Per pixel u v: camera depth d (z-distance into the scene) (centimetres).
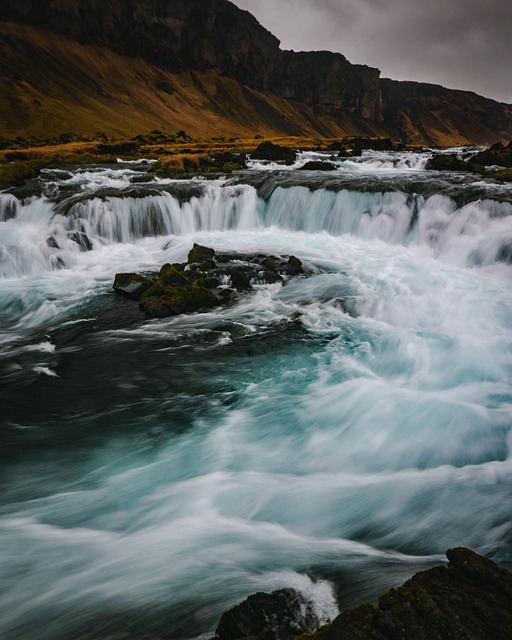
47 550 576
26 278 1845
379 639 350
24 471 765
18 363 1174
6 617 482
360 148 7519
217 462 773
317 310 1456
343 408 912
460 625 359
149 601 486
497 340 1206
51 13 17588
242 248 2155
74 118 13062
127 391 1031
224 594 486
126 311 1491
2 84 12888
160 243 2331
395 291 1581
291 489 688
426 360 1107
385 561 537
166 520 632
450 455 754
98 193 2477
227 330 1328
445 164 3712
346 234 2411
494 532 571
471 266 1898
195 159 3862
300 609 431
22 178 3005
